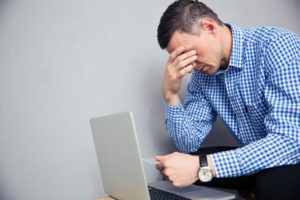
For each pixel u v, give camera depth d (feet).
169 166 2.54
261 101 3.15
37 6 3.78
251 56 3.25
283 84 2.73
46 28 3.82
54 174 3.80
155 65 4.42
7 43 3.63
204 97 3.97
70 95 3.90
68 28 3.92
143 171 2.39
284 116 2.63
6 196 3.58
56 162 3.81
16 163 3.63
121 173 2.77
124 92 4.20
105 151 3.00
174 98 3.64
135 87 4.26
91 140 3.99
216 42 3.11
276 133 2.58
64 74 3.88
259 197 2.44
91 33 4.04
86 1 4.03
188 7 3.06
